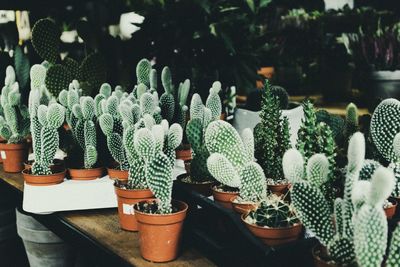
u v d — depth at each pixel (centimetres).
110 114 188
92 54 225
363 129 190
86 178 185
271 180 161
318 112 172
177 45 262
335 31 365
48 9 333
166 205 136
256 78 267
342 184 129
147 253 138
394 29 300
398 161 139
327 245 107
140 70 221
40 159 181
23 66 252
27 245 227
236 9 254
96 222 172
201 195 147
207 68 268
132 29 321
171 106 203
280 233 122
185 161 184
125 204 158
